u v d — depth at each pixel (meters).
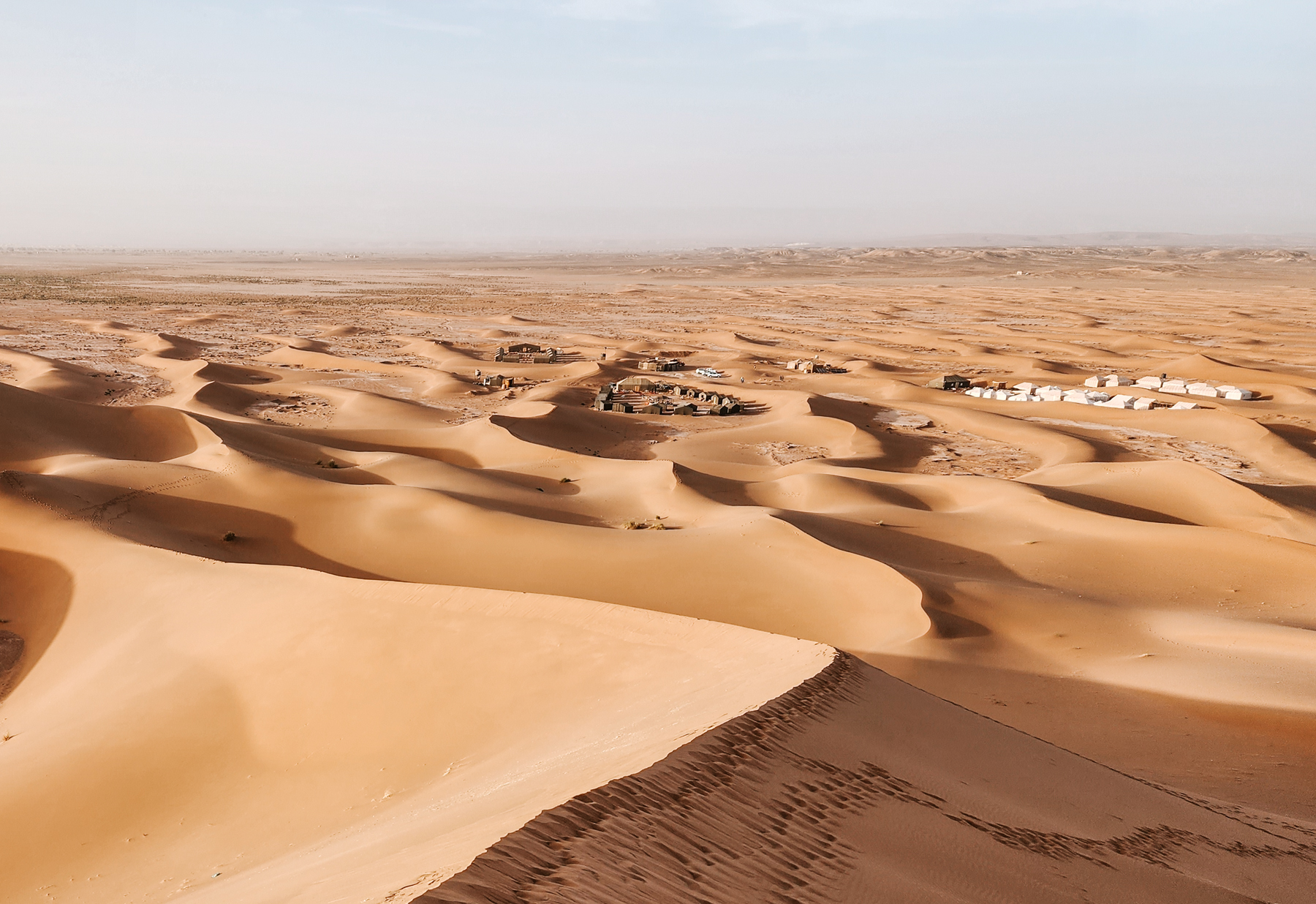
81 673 20.62
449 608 19.77
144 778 15.62
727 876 7.82
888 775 11.17
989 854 9.64
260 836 13.76
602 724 14.05
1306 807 14.58
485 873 6.96
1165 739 17.44
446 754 15.06
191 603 22.27
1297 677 20.53
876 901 8.04
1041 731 17.55
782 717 12.04
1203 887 10.44
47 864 13.71
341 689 17.47
